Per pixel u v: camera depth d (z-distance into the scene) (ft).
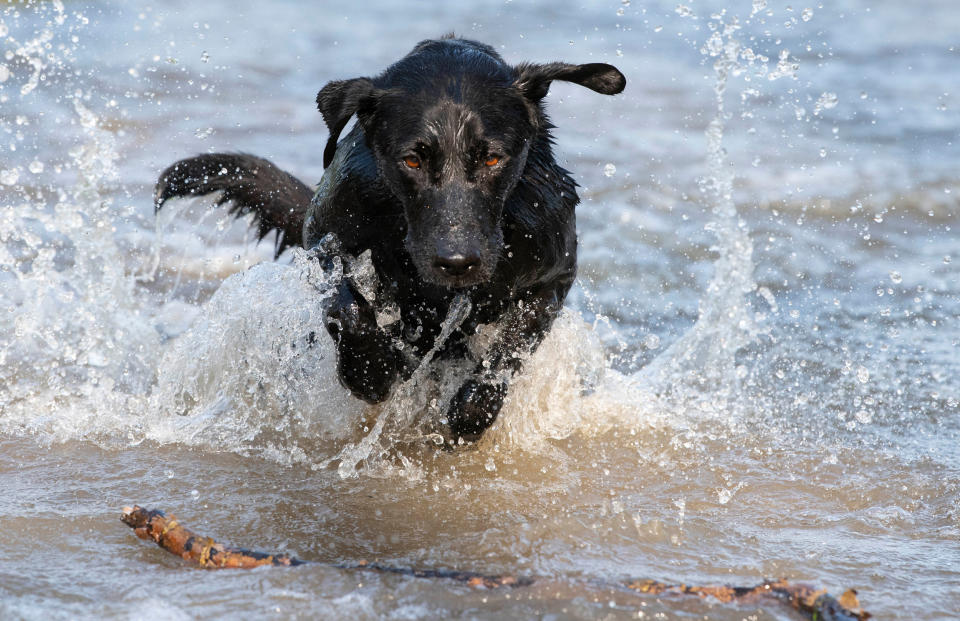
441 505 25.21
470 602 18.63
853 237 54.19
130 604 18.45
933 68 99.14
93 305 35.88
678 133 73.77
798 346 39.37
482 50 29.45
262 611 18.28
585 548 22.34
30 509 23.32
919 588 20.68
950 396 34.32
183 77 81.56
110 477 25.93
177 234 49.98
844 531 23.93
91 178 35.70
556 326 33.01
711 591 18.72
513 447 29.76
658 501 25.59
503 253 27.89
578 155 67.67
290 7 123.34
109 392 32.14
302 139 66.39
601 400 33.42
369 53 95.45
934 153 70.33
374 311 28.37
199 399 32.30
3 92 70.64
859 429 31.55
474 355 30.42
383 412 30.22
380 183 27.30
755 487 26.66
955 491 26.35
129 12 105.40
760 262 49.98
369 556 21.95
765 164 67.00
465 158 25.82
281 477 26.84
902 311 43.37
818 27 119.34
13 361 34.32
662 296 45.47
